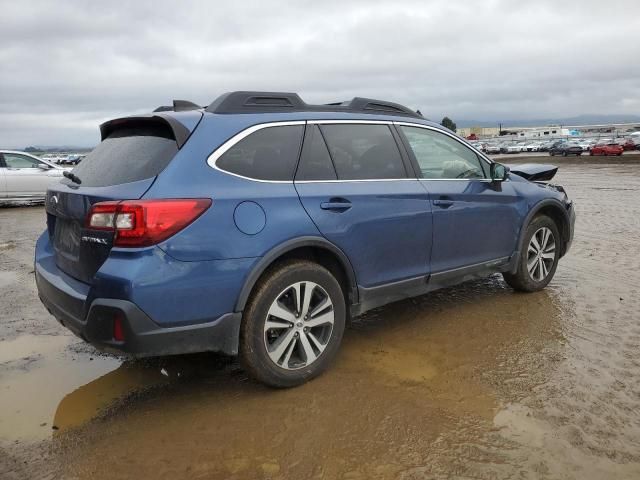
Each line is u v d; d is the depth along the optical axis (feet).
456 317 15.57
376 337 14.20
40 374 12.46
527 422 9.86
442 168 14.65
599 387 11.13
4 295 18.92
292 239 10.84
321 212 11.38
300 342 11.29
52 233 12.46
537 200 17.02
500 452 8.97
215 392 11.34
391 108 14.21
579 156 197.57
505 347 13.29
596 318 15.21
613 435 9.42
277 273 10.81
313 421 10.03
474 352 13.05
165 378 12.14
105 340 9.54
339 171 12.17
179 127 10.40
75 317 10.20
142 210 9.30
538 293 17.72
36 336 14.88
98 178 10.84
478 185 15.29
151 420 10.27
